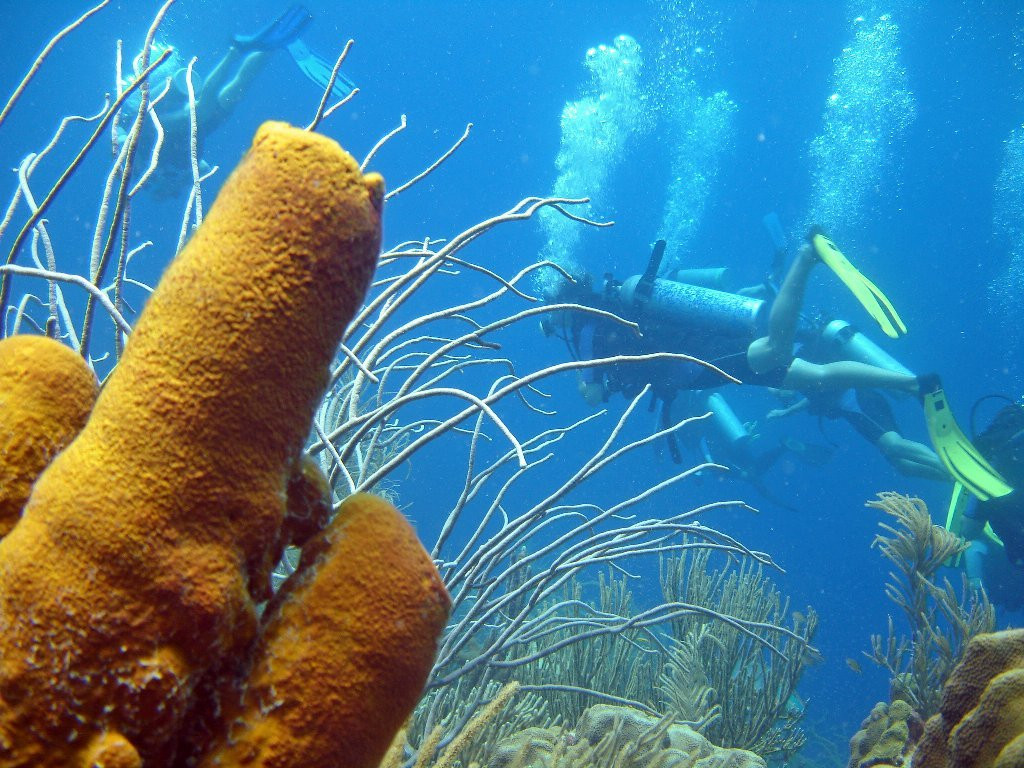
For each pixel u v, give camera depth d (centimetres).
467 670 220
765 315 725
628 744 260
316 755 67
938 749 165
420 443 163
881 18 3781
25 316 181
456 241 174
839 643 3544
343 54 160
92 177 5097
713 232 7000
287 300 62
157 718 62
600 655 423
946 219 5966
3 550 64
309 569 73
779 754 566
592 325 775
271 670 69
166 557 61
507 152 7119
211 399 62
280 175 63
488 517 220
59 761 61
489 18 5856
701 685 442
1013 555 643
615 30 5528
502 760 251
